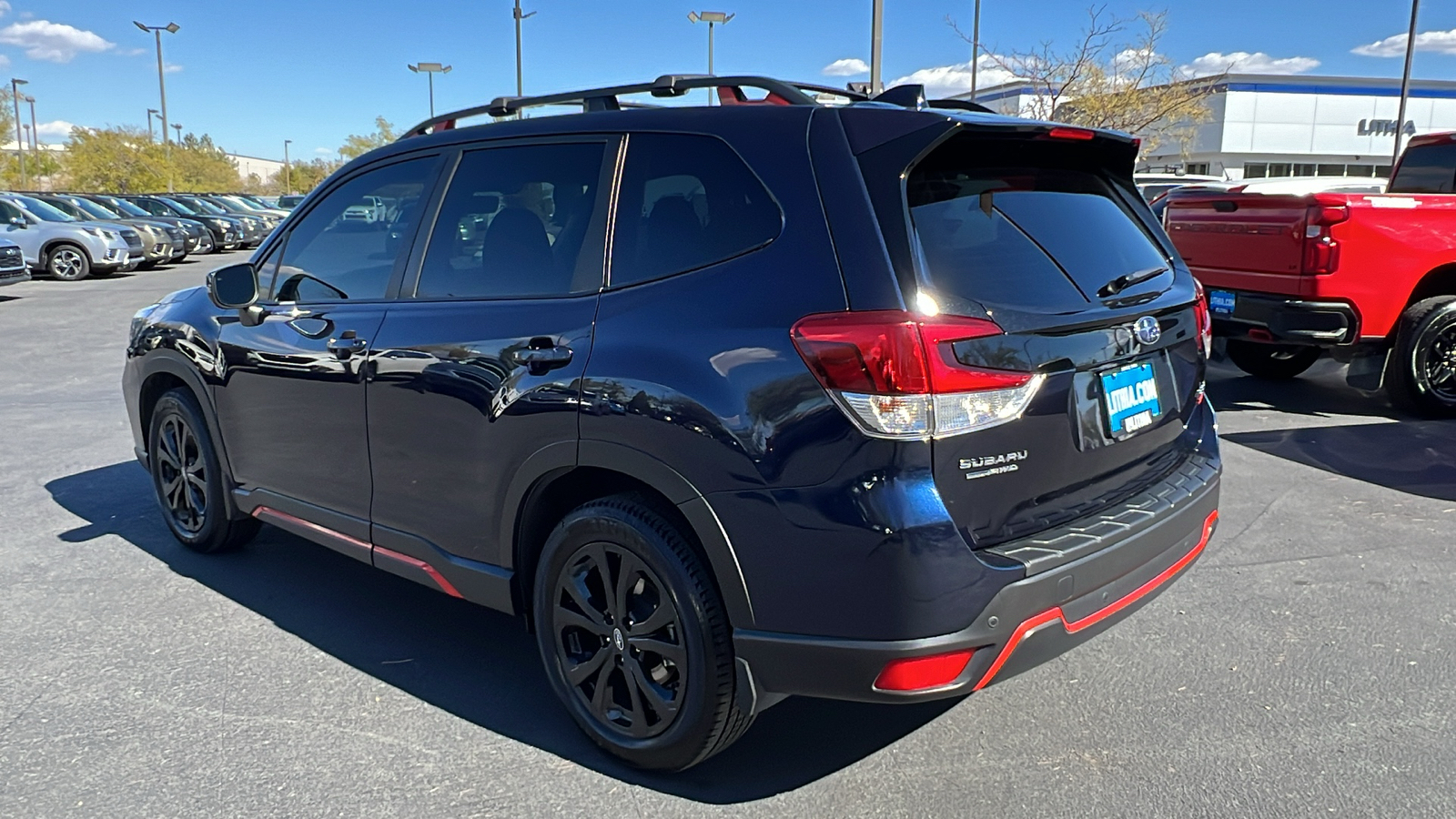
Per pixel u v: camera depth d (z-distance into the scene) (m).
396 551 3.43
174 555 4.59
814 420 2.35
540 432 2.83
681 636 2.63
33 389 8.51
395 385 3.27
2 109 52.66
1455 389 7.00
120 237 20.03
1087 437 2.65
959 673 2.38
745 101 2.93
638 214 2.83
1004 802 2.70
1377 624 3.78
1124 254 3.00
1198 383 3.25
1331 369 9.05
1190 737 3.01
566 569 2.90
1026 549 2.46
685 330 2.58
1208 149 47.34
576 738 3.04
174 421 4.46
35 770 2.86
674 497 2.56
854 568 2.33
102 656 3.57
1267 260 6.93
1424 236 6.71
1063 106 22.39
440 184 3.39
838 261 2.41
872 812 2.66
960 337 2.33
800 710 3.22
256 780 2.81
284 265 3.89
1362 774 2.81
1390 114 47.84
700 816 2.65
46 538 4.80
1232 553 4.52
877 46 13.66
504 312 3.01
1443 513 5.03
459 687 3.37
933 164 2.60
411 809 2.68
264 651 3.63
